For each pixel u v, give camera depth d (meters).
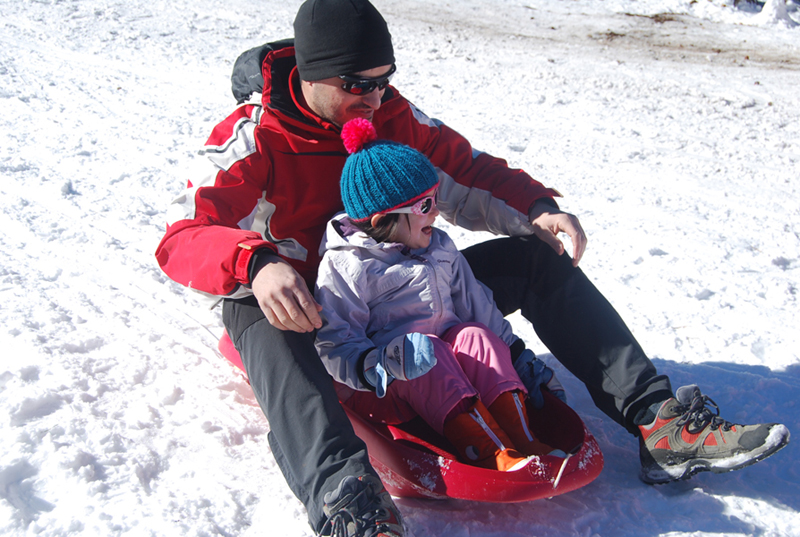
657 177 5.36
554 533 1.84
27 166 4.71
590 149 5.97
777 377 2.67
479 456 1.89
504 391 2.01
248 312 1.94
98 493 1.92
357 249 2.10
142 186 4.52
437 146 2.50
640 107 7.32
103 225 3.88
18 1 10.48
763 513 1.93
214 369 2.62
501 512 1.93
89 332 2.78
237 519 1.89
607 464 2.18
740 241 4.18
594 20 12.05
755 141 6.29
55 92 6.63
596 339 2.16
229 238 1.79
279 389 1.82
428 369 1.78
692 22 12.05
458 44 10.04
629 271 3.73
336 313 2.04
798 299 3.41
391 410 2.13
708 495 1.99
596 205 4.75
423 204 2.07
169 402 2.41
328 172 2.21
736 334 3.04
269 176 2.15
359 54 2.05
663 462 2.00
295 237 2.24
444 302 2.17
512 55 9.55
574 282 2.23
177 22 10.12
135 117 6.04
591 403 2.57
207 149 2.13
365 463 1.73
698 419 1.95
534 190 2.33
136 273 3.35
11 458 1.99
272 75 2.23
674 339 3.00
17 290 3.08
